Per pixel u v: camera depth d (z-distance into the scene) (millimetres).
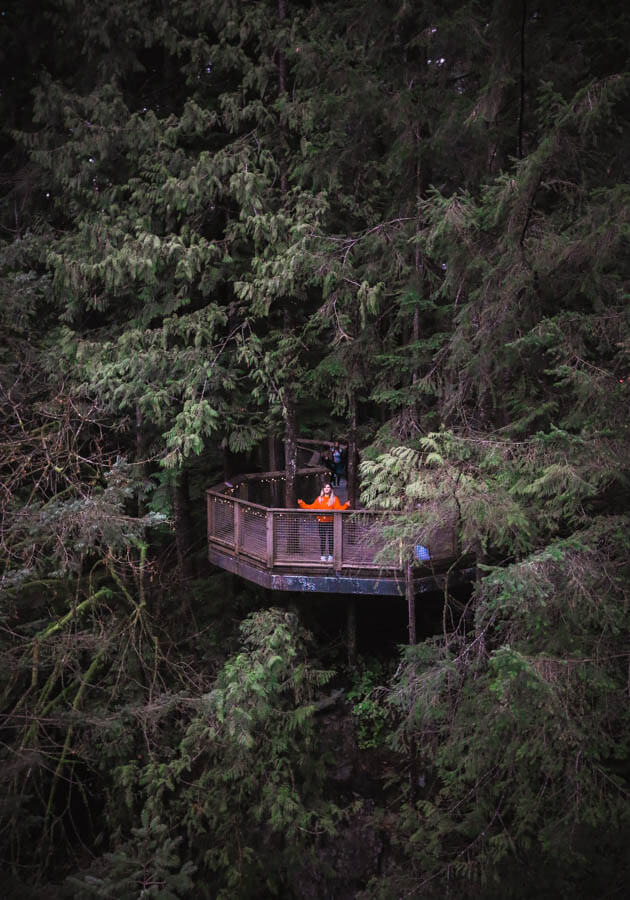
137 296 11852
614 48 8961
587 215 6809
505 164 9625
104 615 11352
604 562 6707
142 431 12578
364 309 9383
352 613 12008
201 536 14734
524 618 7547
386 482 7848
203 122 10773
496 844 7539
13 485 9906
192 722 9836
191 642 12484
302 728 10406
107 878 7145
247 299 11430
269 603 13055
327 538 10750
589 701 6773
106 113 11078
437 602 12914
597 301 7320
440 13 9219
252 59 11711
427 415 9594
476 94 9930
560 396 7945
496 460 7207
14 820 7664
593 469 6457
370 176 10812
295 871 9914
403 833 9945
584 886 7121
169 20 11523
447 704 7965
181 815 9992
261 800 9953
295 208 10484
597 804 6328
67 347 11156
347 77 9000
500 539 7422
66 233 11625
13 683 9062
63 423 10875
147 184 11086
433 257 8695
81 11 11406
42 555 9086
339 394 11055
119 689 10375
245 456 15688
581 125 6406
